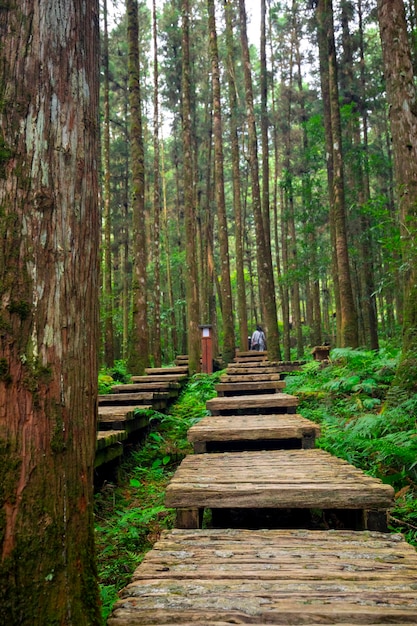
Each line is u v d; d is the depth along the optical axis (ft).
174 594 7.07
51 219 5.41
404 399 19.92
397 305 55.67
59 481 5.14
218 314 114.32
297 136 78.64
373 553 8.57
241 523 13.61
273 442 20.71
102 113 77.87
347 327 38.19
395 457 16.46
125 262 83.82
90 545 5.58
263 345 65.67
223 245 52.16
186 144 49.32
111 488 17.30
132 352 40.50
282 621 6.31
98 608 5.53
